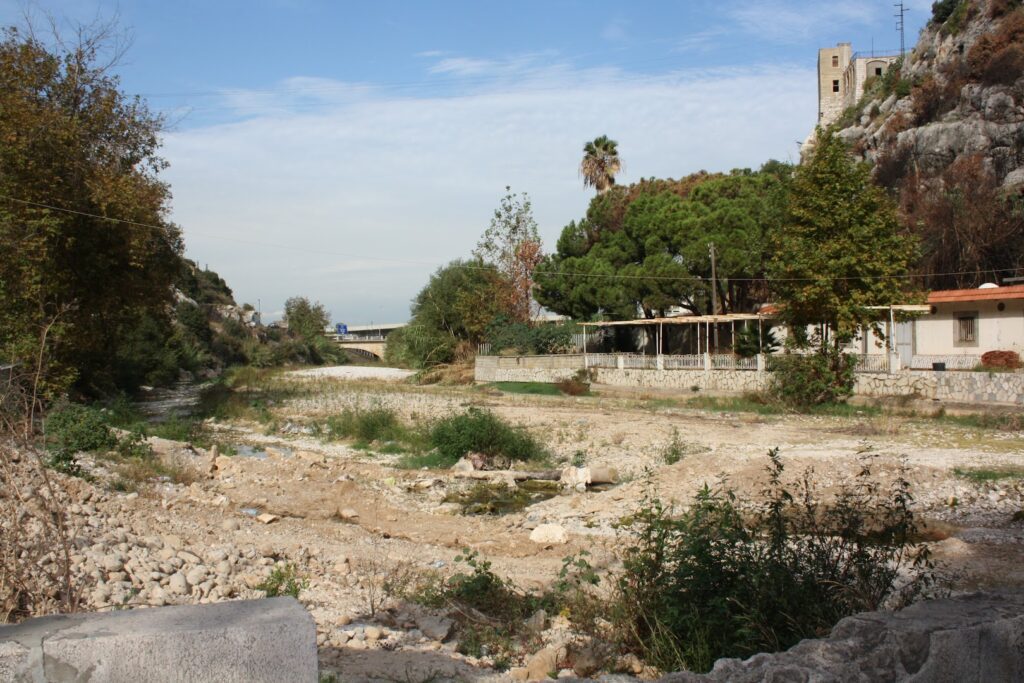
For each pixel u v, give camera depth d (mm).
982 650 4852
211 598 8812
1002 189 48219
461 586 9992
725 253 45062
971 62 60094
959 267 45188
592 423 30016
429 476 20859
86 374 39094
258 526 14094
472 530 14836
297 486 18234
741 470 17812
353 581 10461
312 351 115562
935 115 62531
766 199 46719
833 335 34531
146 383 59594
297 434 30094
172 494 16375
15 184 26750
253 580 9703
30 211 26016
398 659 7164
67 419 20141
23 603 7074
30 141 27391
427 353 61000
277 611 4027
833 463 18422
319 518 15703
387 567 11383
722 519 7918
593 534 14430
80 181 29359
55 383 24250
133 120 32188
